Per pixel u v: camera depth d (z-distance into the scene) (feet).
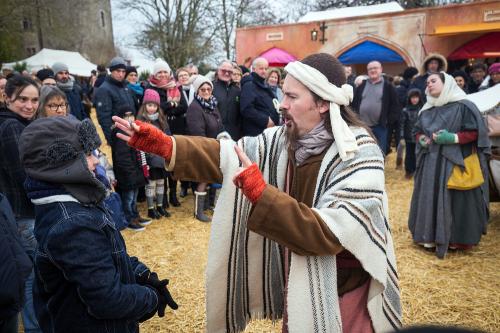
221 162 4.92
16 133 7.74
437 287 10.22
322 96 4.44
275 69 19.71
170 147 4.66
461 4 40.09
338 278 4.87
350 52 46.83
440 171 11.74
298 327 4.33
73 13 97.50
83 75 67.46
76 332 4.61
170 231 14.23
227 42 74.13
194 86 14.79
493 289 10.11
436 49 42.27
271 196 3.99
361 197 4.25
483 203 11.96
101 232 4.60
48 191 4.55
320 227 4.03
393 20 43.70
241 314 5.41
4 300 4.47
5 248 4.55
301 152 4.87
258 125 15.83
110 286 4.46
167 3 71.41
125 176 13.75
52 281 4.63
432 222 11.98
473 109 11.21
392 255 5.33
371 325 4.91
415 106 20.36
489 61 41.65
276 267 5.36
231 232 4.98
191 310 9.27
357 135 4.66
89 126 4.80
